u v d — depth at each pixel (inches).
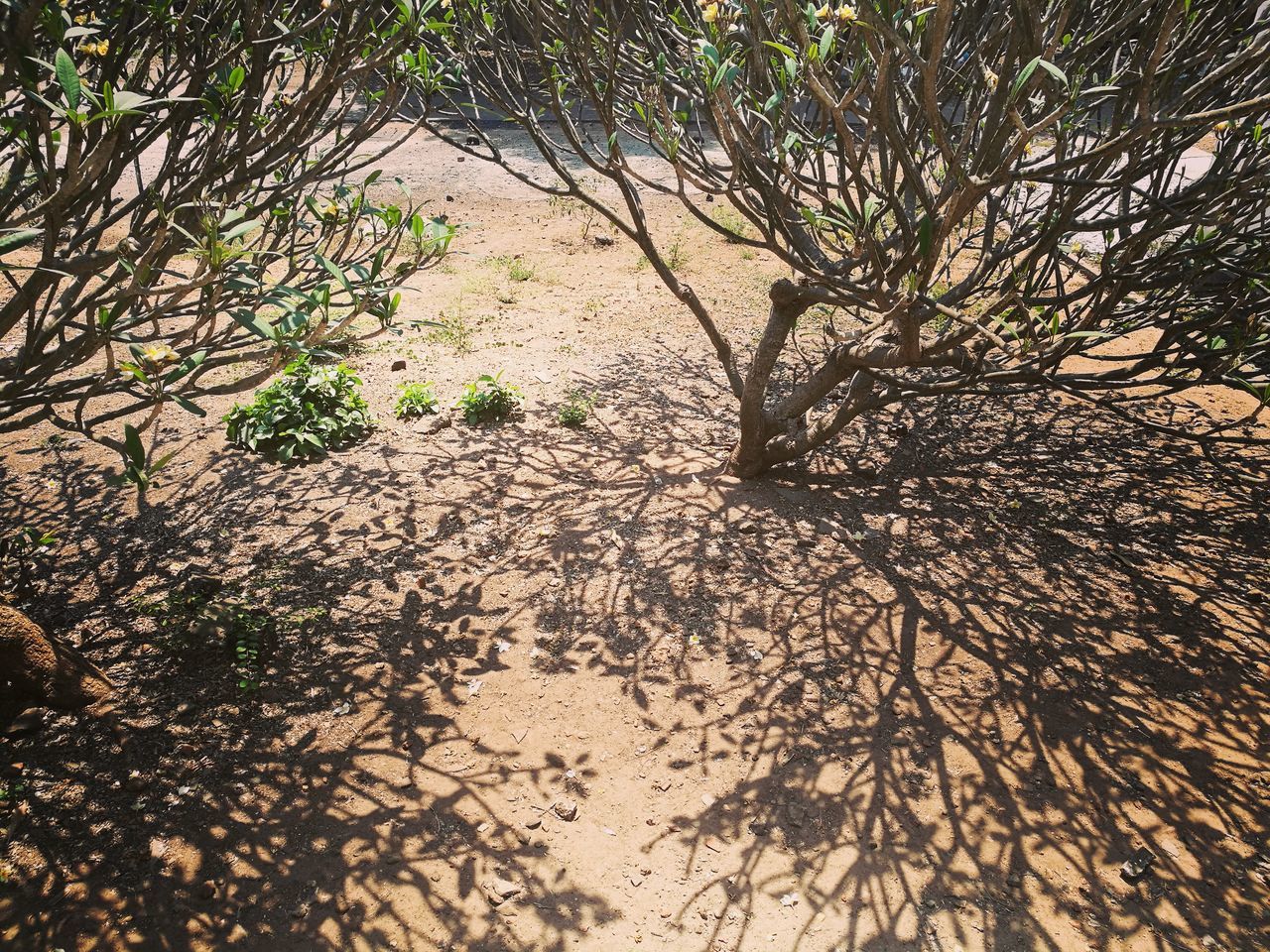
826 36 107.4
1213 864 137.0
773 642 179.3
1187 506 226.7
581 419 255.4
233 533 206.4
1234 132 160.1
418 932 125.0
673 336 314.3
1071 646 179.9
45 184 120.9
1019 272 169.9
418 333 307.0
